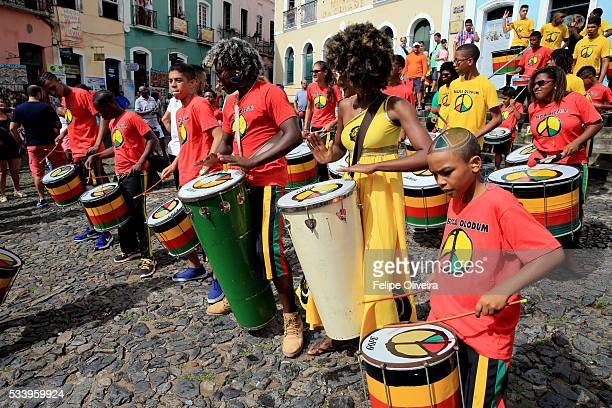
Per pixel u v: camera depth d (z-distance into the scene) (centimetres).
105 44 2084
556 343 288
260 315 301
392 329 193
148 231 438
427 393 163
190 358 294
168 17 2402
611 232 472
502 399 174
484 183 180
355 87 239
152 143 438
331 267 232
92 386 271
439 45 1262
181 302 374
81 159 545
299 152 531
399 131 243
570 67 475
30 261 486
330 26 1930
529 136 840
